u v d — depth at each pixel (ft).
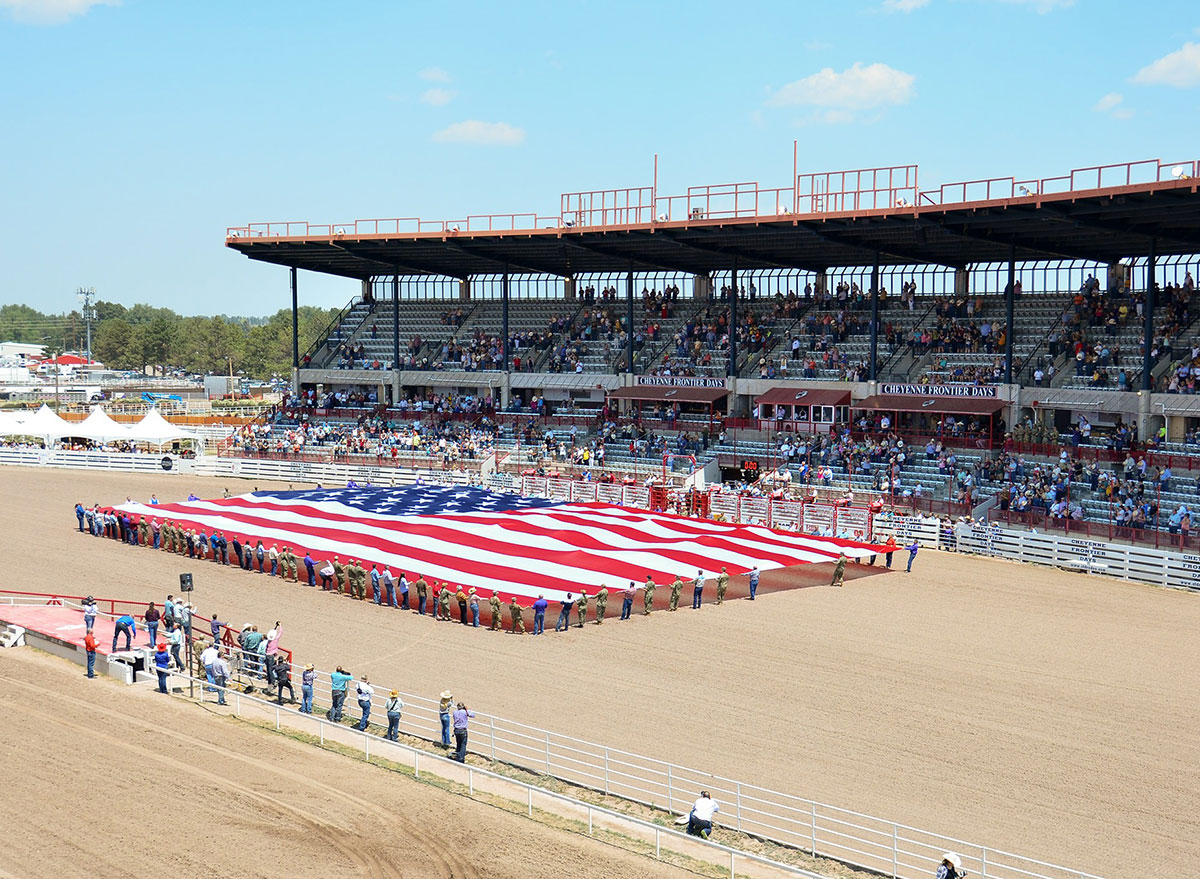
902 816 83.87
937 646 128.36
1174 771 92.07
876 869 76.07
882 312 261.44
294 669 120.98
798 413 250.78
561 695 111.24
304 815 83.76
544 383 286.25
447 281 337.52
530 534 184.65
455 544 176.55
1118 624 138.72
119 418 383.24
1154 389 205.36
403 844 79.36
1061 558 173.47
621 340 287.48
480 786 90.02
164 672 112.37
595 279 314.76
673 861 77.15
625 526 193.67
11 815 82.23
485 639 132.77
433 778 91.30
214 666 111.75
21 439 330.75
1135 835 80.74
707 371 266.57
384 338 326.24
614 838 80.79
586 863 76.74
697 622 140.05
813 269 272.72
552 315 311.06
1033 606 148.36
